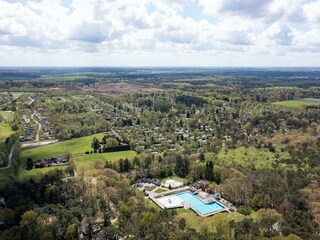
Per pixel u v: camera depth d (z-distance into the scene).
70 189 169.75
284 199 162.25
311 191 173.00
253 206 174.00
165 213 152.75
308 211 152.50
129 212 149.62
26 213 140.12
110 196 168.75
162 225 134.12
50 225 134.00
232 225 138.50
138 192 183.88
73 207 150.12
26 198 163.62
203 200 186.75
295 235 122.06
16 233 130.62
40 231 130.00
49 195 166.62
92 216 147.25
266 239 121.44
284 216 153.75
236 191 183.62
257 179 195.75
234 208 176.75
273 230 135.62
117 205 159.12
